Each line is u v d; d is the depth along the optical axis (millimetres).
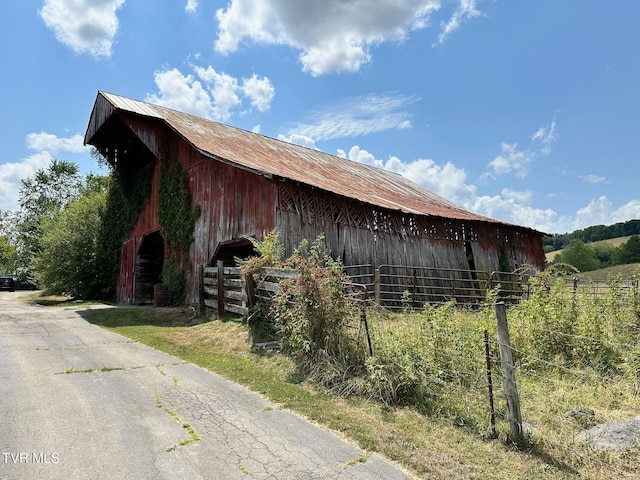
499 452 3688
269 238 9234
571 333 6320
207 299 11375
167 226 16781
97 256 22062
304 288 6238
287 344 6828
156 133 17438
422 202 19281
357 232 13484
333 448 3770
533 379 5629
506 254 19625
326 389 5301
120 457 3523
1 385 5398
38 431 4016
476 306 15719
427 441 3902
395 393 4840
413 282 13867
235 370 6266
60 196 46969
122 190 21438
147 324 10812
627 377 5559
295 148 20906
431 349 5293
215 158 12047
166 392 5250
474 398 4699
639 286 8391
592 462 3439
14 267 45031
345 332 5895
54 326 10641
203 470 3338
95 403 4805
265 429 4164
